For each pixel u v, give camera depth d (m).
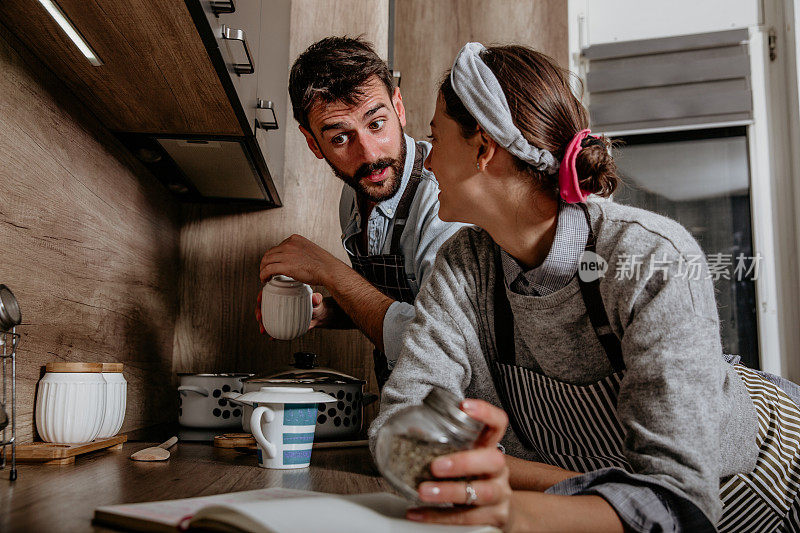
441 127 0.94
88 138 1.36
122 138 1.52
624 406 0.79
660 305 0.78
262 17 1.50
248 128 1.42
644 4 2.60
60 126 1.22
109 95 1.26
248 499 0.73
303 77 1.48
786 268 2.36
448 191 0.95
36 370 1.15
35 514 0.68
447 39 2.60
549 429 1.02
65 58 1.10
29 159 1.10
